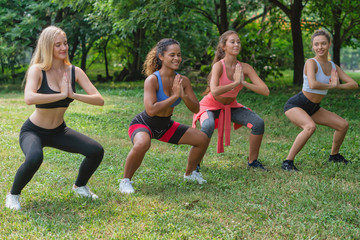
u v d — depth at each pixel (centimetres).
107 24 1684
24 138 401
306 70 569
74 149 415
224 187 482
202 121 544
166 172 543
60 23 2073
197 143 480
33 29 1988
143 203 416
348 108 1152
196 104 464
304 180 504
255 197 441
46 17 2067
